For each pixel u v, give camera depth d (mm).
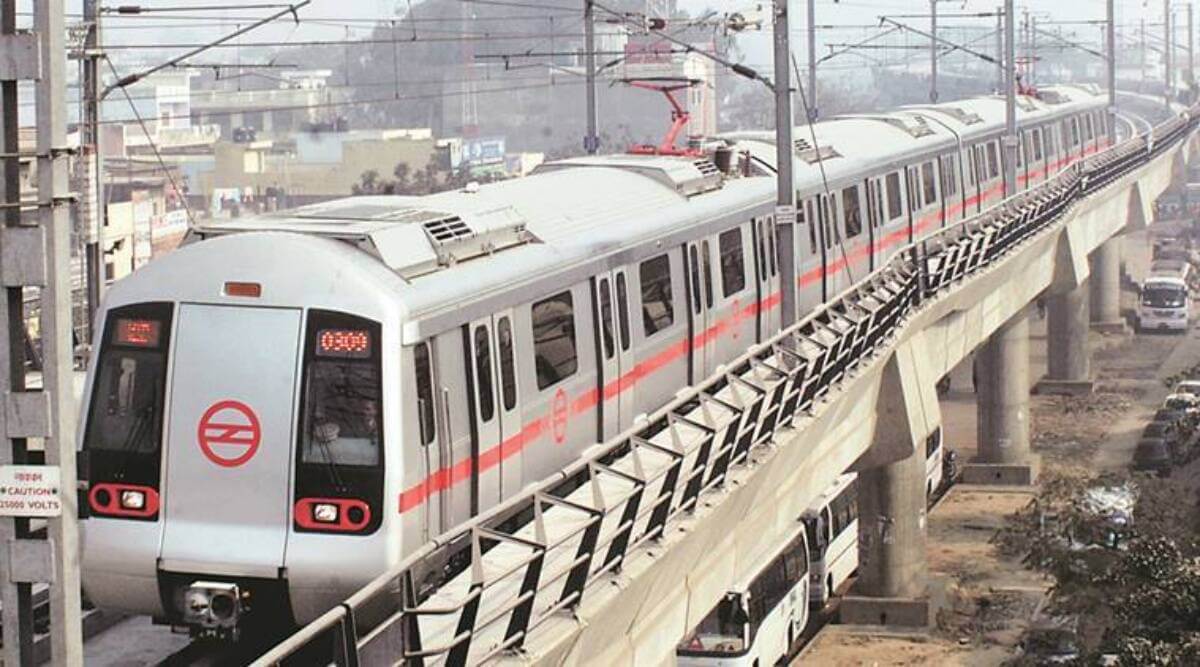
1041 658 40406
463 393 22922
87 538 21281
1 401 14562
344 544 20781
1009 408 66688
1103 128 95000
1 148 14609
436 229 23453
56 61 14289
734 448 25156
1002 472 66375
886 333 37500
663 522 22250
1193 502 47312
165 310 21156
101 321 21391
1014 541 53312
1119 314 105688
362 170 103062
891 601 48812
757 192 37250
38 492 14641
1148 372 90312
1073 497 46125
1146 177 90938
